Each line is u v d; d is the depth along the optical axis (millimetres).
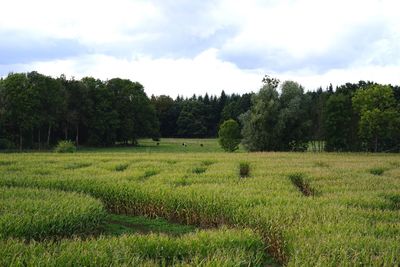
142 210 19141
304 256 8945
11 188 18656
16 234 12070
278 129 62531
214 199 16609
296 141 65625
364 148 70875
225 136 67438
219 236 11125
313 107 75062
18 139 74250
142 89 98938
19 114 70125
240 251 9852
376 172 29906
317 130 74000
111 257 9078
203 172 27531
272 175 25766
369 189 20578
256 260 10219
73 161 34219
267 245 12547
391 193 18703
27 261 8461
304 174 26000
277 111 63438
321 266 8266
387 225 12102
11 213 12867
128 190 19312
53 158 37062
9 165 30750
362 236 10633
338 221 12438
